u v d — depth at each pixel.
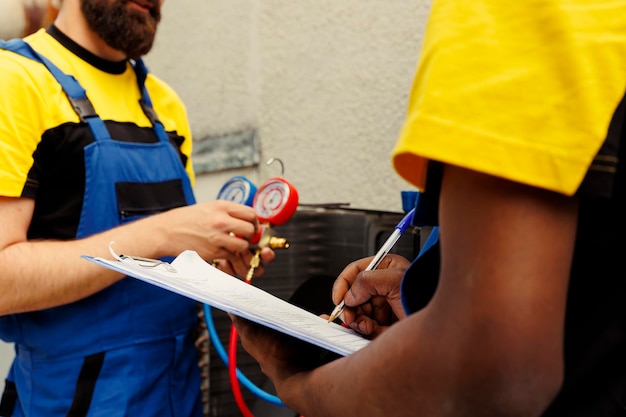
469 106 0.32
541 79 0.32
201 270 0.67
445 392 0.34
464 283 0.32
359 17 1.34
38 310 1.09
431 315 0.34
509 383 0.32
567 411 0.39
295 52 1.51
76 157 1.08
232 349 0.96
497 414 0.33
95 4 1.15
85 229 1.09
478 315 0.31
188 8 1.88
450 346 0.33
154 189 1.18
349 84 1.37
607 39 0.32
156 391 1.12
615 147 0.32
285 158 1.55
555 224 0.32
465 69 0.33
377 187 1.31
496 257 0.31
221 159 1.74
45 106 1.06
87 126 1.10
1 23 1.48
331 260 1.07
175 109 1.41
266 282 1.14
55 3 1.48
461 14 0.35
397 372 0.36
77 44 1.20
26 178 1.02
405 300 0.50
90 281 1.01
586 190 0.32
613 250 0.37
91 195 1.09
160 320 1.14
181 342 1.17
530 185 0.32
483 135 0.32
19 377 1.15
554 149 0.31
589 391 0.39
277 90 1.56
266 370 0.55
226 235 1.06
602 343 0.38
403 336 0.36
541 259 0.31
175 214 1.08
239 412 1.20
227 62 1.72
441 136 0.32
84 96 1.12
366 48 1.33
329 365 0.46
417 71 0.37
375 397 0.38
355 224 1.03
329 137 1.43
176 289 0.47
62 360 1.07
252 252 1.13
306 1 1.47
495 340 0.31
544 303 0.31
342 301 0.72
